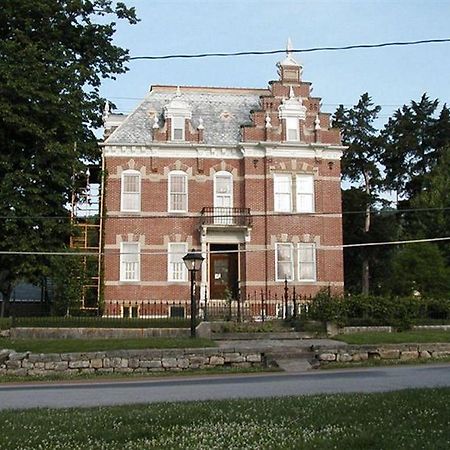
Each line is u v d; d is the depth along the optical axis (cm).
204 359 2258
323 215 3934
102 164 3859
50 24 3322
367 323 2891
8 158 3141
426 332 2784
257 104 4275
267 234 3859
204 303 3400
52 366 2197
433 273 4091
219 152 3950
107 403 1361
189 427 984
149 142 3881
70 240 3650
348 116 6406
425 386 1490
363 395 1274
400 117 6438
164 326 2797
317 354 2333
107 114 4044
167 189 3891
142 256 3809
